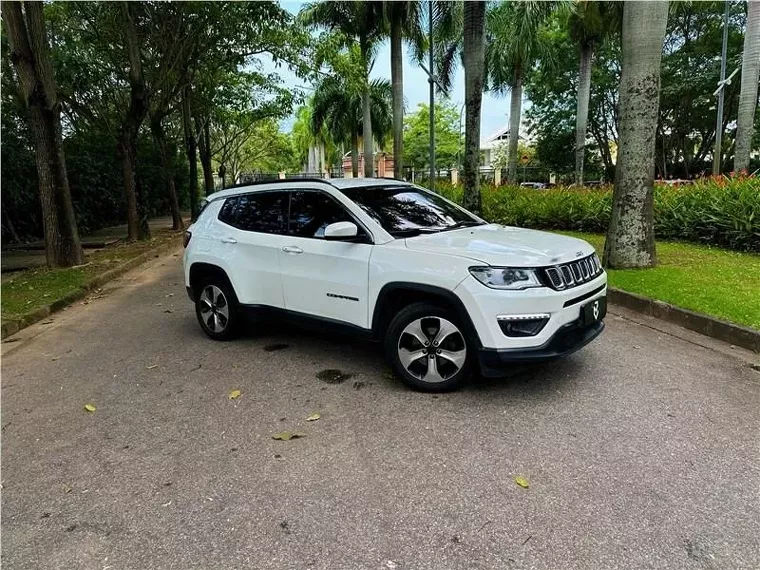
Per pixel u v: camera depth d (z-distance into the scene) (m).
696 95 28.47
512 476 3.00
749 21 16.11
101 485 3.05
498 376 3.86
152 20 14.94
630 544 2.44
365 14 23.19
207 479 3.07
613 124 34.88
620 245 8.18
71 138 18.12
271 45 15.48
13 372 5.02
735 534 2.48
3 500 2.94
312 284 4.72
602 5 20.36
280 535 2.57
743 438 3.35
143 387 4.49
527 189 16.58
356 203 4.62
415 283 3.99
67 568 2.40
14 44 9.59
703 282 7.00
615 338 5.43
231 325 5.60
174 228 19.03
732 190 10.12
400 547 2.46
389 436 3.49
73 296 8.10
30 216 14.99
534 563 2.33
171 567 2.38
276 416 3.85
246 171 55.97
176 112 23.38
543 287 3.69
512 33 22.17
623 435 3.42
